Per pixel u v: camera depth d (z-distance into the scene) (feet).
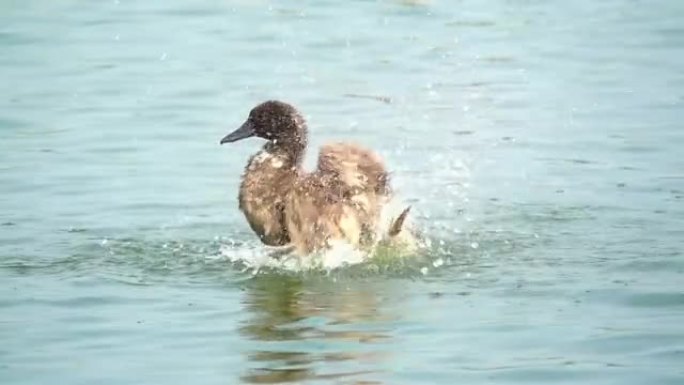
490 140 63.82
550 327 40.98
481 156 61.52
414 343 39.73
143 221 52.85
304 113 67.62
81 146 63.16
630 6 87.92
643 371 37.76
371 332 40.68
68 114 68.08
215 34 82.28
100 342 40.29
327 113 67.62
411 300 43.47
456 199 55.31
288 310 42.68
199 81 73.10
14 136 64.75
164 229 51.83
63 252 48.96
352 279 45.80
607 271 46.01
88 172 59.52
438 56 77.46
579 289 44.21
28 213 53.83
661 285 44.47
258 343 39.86
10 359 39.09
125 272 46.75
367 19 85.10
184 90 71.61
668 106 68.13
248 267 47.21
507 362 38.42
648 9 86.94
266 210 49.03
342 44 79.87
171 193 56.65
